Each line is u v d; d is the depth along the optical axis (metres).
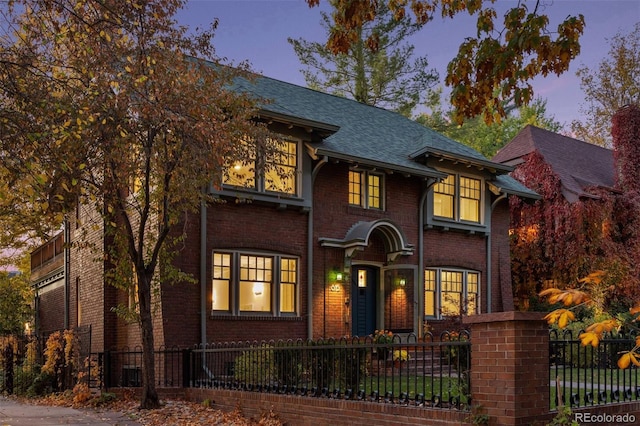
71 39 10.91
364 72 37.53
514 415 7.07
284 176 14.95
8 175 8.78
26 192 9.06
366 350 9.76
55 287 23.77
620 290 25.28
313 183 18.17
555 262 25.70
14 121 8.66
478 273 22.06
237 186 15.31
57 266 22.89
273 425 10.41
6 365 18.36
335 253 18.53
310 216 17.97
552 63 7.36
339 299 18.44
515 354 7.16
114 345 17.61
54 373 16.52
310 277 17.81
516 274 26.69
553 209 25.92
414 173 19.55
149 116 11.33
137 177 13.38
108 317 17.67
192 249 15.88
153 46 11.59
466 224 21.50
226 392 12.20
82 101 10.70
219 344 13.30
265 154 13.95
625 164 28.17
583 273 25.36
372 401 9.09
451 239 21.38
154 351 14.12
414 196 20.55
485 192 22.25
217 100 12.87
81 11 10.83
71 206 11.97
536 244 26.30
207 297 16.00
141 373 15.55
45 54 10.84
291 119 16.97
